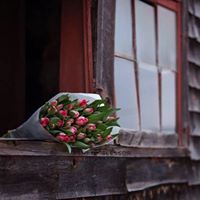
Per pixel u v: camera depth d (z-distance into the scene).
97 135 3.29
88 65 3.75
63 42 3.87
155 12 4.62
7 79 4.43
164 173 4.63
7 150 2.99
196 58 5.24
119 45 4.13
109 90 3.88
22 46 4.36
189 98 5.10
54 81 4.10
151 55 4.54
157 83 4.61
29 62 4.29
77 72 3.80
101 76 3.79
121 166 3.92
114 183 3.83
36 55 4.24
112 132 3.57
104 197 3.79
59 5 4.09
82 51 3.78
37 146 3.15
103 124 3.29
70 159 3.41
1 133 4.43
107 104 3.56
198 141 5.23
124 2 4.21
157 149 4.50
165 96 4.72
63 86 3.86
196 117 5.23
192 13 5.21
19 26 4.38
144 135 4.32
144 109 4.41
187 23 5.06
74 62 3.81
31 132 3.22
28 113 4.29
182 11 4.98
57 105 3.20
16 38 4.39
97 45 3.77
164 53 4.72
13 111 4.39
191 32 5.16
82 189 3.51
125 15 4.21
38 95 4.21
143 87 4.41
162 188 4.63
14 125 4.38
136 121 4.29
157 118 4.59
